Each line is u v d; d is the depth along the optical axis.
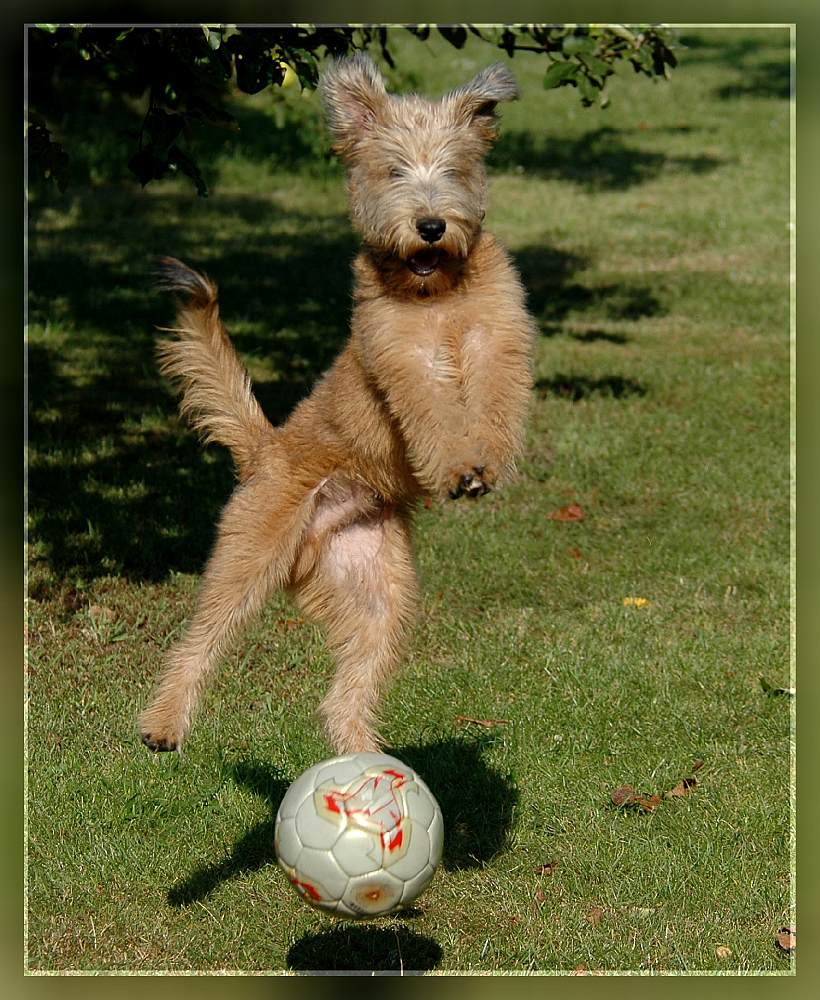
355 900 5.10
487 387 6.09
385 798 5.19
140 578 10.16
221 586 6.62
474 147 6.64
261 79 9.07
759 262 20.52
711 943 6.02
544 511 11.62
